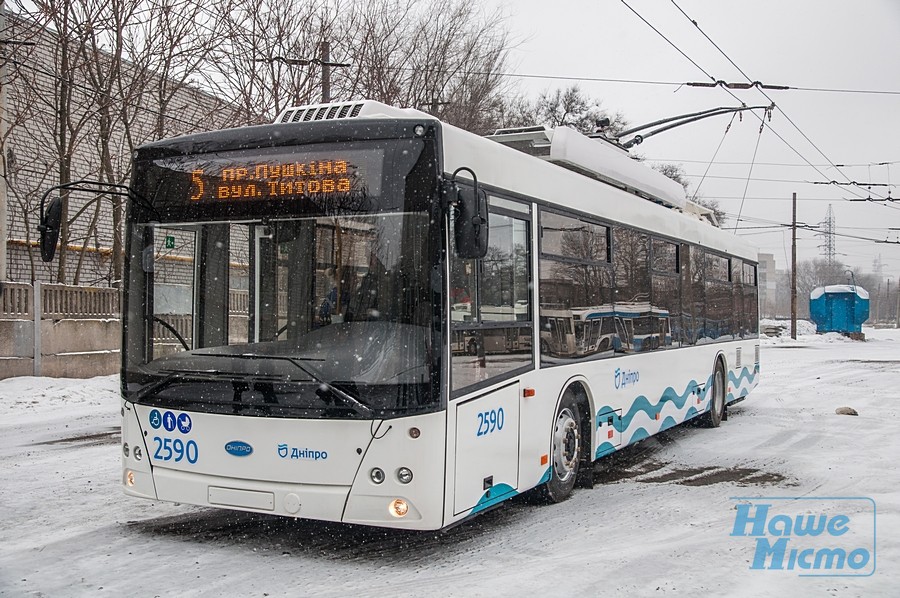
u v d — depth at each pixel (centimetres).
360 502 563
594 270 880
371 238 582
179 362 617
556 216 792
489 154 670
